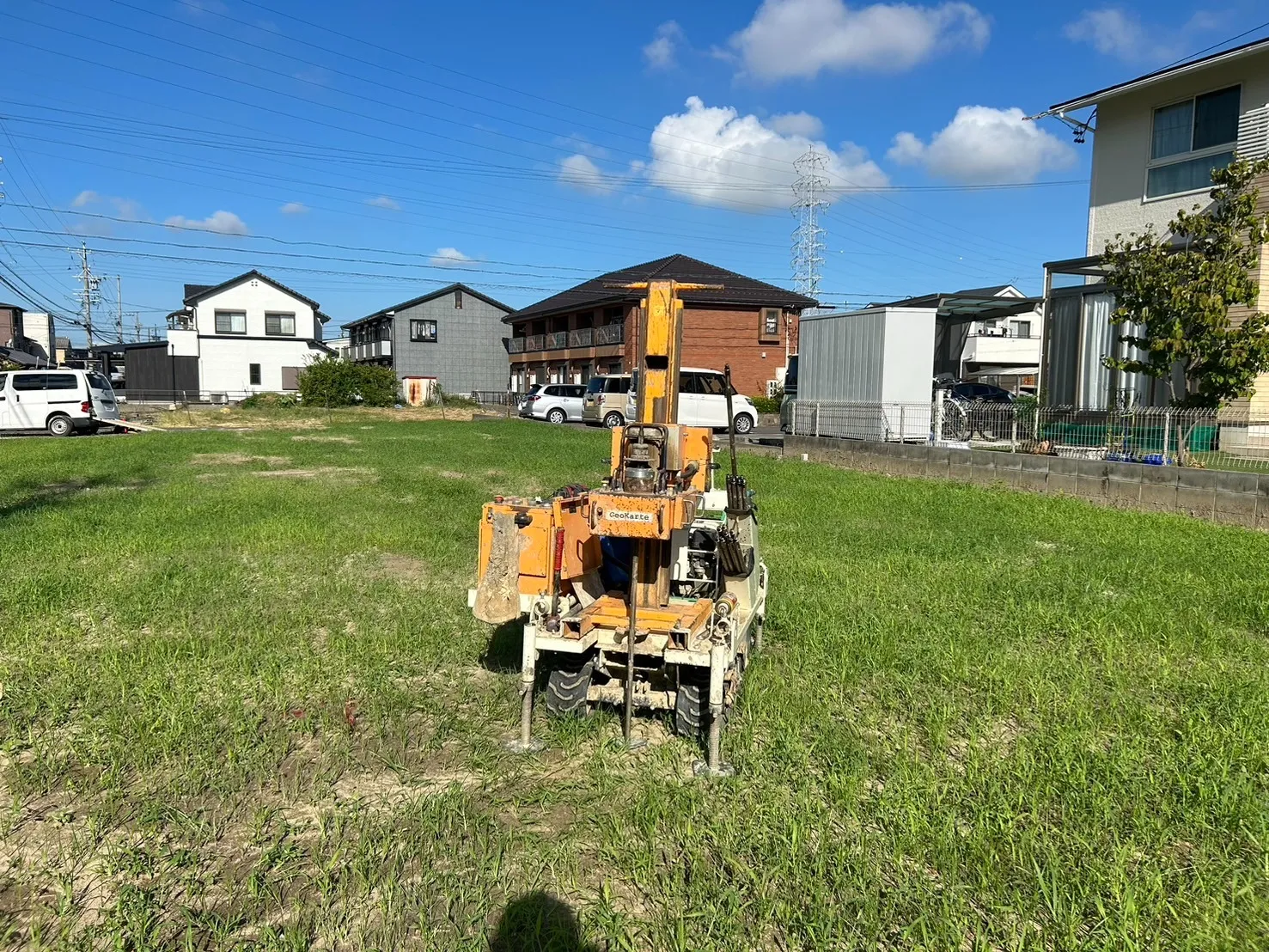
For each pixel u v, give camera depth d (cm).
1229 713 383
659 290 375
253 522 824
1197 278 1002
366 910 248
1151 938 232
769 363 3244
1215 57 1341
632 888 261
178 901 251
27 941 234
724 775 328
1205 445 994
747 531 422
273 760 336
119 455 1520
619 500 335
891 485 1124
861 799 308
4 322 4578
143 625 505
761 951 232
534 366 4209
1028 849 271
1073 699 397
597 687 379
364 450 1666
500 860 270
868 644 475
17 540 716
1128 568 652
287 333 4606
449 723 375
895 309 1399
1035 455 1119
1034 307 1988
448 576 639
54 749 345
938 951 228
